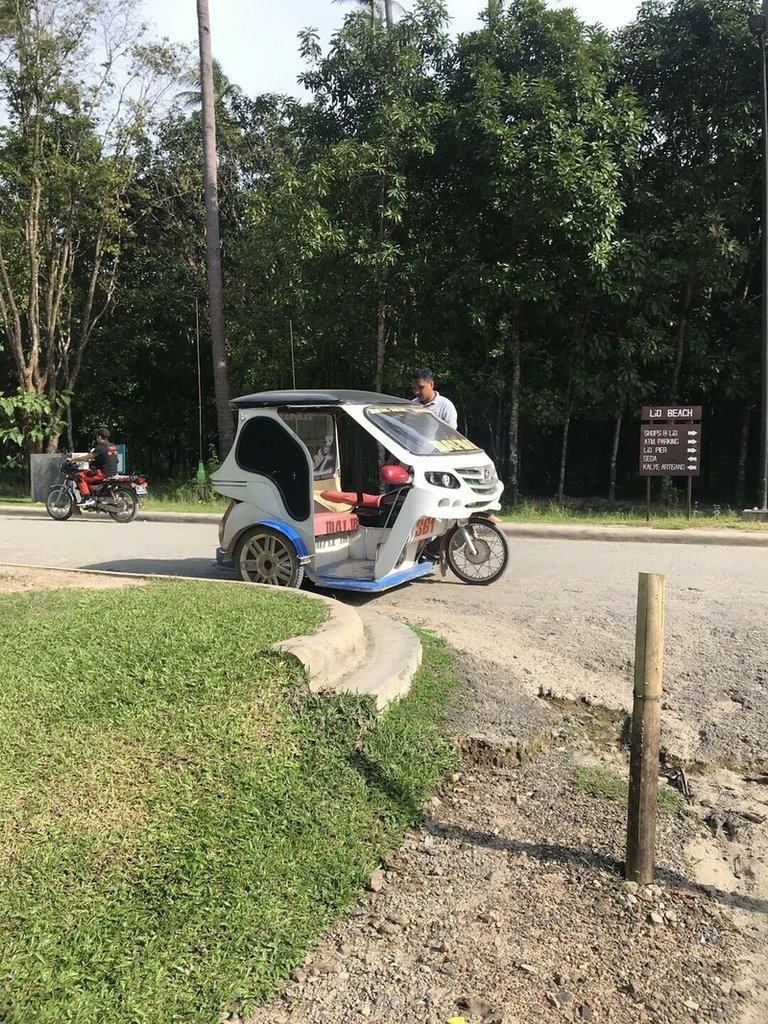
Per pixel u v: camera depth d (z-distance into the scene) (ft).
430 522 24.17
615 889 11.02
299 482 24.40
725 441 63.36
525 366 58.70
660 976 9.45
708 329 57.67
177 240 82.64
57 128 71.26
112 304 86.07
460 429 64.59
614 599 25.36
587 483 67.62
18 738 12.35
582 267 51.62
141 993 8.44
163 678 14.17
